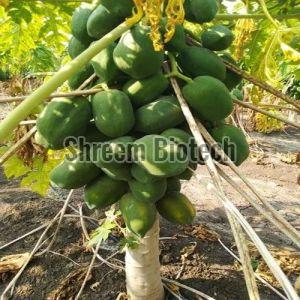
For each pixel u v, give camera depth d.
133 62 0.96
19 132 1.48
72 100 1.01
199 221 2.50
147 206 1.08
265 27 1.58
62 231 2.23
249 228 0.67
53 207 2.49
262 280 1.86
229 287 1.83
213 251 2.10
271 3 1.59
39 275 1.94
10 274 1.96
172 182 1.12
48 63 3.45
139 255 1.47
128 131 1.01
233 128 1.07
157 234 1.47
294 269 2.03
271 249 2.21
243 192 0.80
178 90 0.99
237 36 1.60
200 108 1.00
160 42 0.94
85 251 2.07
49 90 0.80
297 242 0.69
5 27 1.93
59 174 1.10
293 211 3.03
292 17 1.52
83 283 1.83
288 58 1.29
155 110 0.99
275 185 3.66
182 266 1.96
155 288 1.55
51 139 1.01
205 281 1.87
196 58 1.06
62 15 1.65
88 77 1.16
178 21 0.90
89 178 1.10
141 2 0.87
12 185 2.88
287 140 5.61
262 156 4.57
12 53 2.08
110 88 1.07
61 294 1.83
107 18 1.01
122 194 1.14
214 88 0.99
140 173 0.98
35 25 1.93
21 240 2.20
